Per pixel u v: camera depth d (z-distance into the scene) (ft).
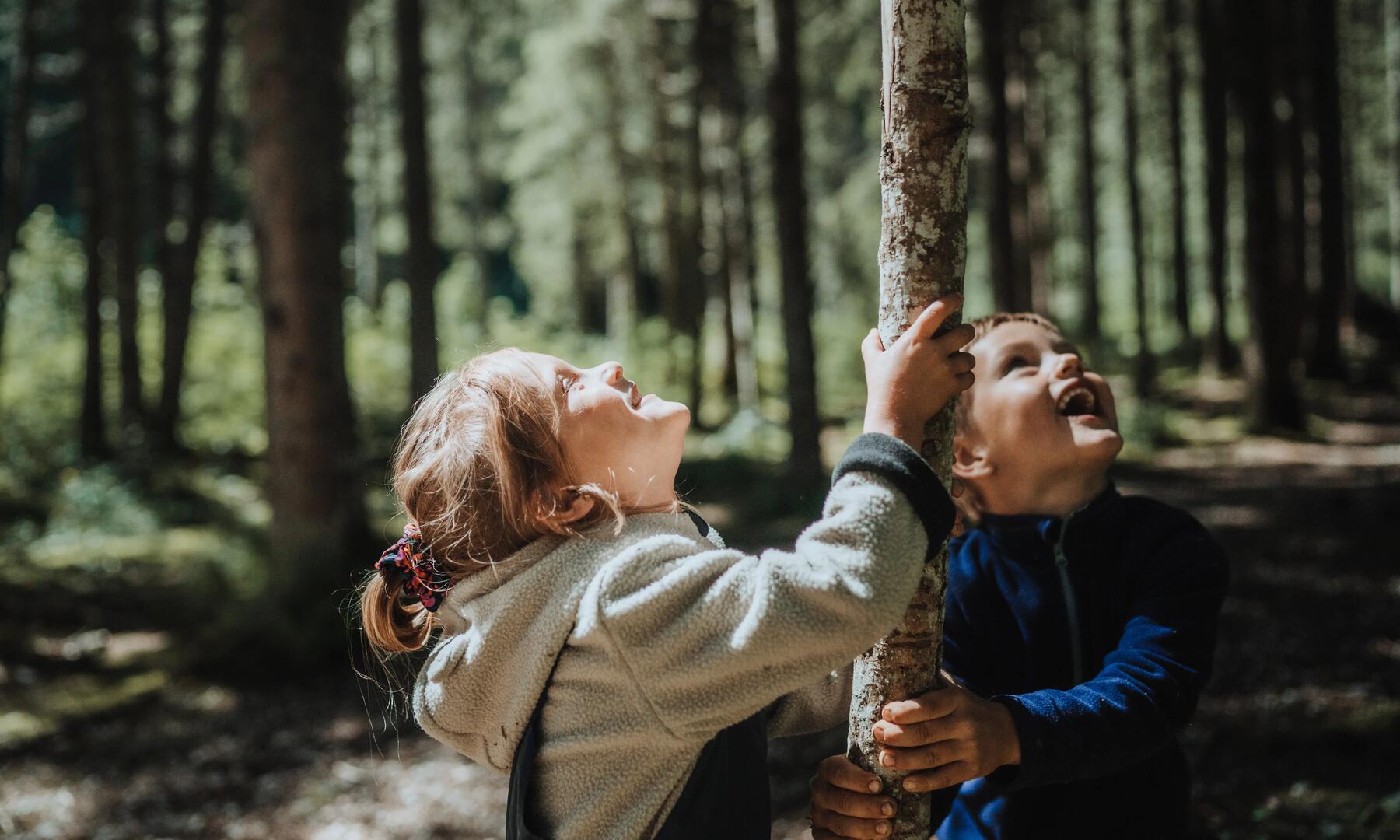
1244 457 44.19
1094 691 4.65
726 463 49.32
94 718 20.02
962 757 4.33
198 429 52.85
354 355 61.36
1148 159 93.25
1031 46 66.95
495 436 4.54
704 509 40.88
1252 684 16.90
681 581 4.19
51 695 21.30
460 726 4.73
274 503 26.22
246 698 20.94
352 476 26.63
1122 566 5.36
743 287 68.90
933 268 4.45
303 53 26.12
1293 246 59.93
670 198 79.56
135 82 51.62
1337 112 60.29
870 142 105.60
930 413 4.39
